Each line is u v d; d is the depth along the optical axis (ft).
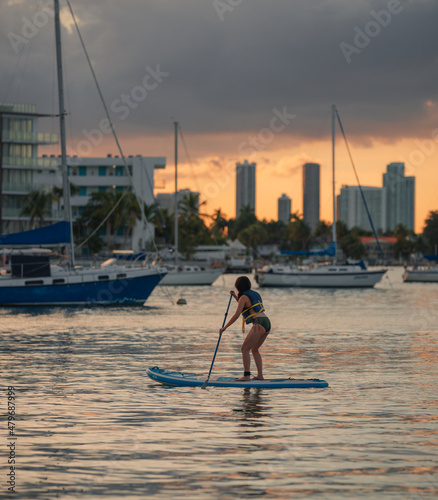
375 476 31.48
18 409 45.37
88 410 45.03
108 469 32.50
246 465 33.01
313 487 30.04
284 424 41.06
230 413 44.06
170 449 35.70
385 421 41.83
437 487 30.09
